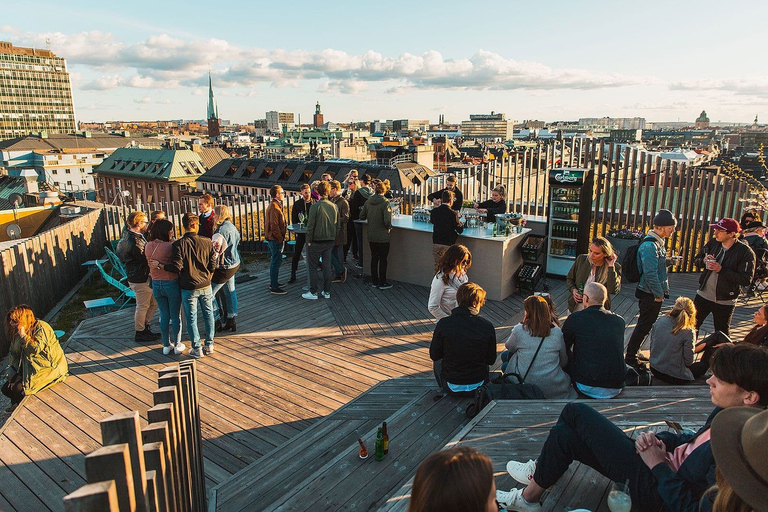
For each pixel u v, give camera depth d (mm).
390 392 5160
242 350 6270
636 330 5621
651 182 10422
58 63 180750
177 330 6105
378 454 3752
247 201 14250
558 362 4203
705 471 2268
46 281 8891
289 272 9852
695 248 9711
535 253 8375
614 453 2598
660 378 4961
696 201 9602
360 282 9023
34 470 3977
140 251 6191
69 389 5293
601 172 10352
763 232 6664
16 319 5031
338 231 8672
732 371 2270
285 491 3697
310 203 9164
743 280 5504
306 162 73125
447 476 1387
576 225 8570
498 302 7965
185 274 5738
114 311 8008
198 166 88125
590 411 2730
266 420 4719
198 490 2969
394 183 60750
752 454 1463
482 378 4434
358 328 6949
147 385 5387
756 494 1450
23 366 5156
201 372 5695
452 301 5781
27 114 176250
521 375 4230
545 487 2775
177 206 14289
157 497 1756
